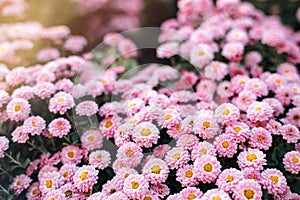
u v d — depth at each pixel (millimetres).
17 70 1062
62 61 1095
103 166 937
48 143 1017
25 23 1296
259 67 1165
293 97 1042
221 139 934
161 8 1537
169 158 920
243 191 861
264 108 966
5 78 1068
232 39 1178
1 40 1171
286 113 1023
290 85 1086
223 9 1286
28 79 1060
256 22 1273
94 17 1497
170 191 923
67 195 915
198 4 1257
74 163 964
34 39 1193
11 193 972
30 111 1009
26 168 1006
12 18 1282
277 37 1179
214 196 859
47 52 1170
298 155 940
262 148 935
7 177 1003
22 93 1007
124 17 1525
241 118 986
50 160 977
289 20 1476
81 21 1479
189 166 911
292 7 1476
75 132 995
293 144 985
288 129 967
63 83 1038
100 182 944
